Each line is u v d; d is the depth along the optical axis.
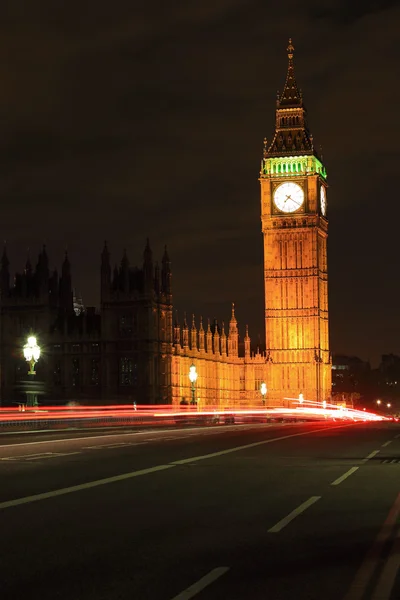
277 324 189.25
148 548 15.91
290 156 190.50
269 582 13.24
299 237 190.12
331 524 18.69
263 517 19.72
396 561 14.75
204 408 170.75
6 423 78.25
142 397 141.88
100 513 20.27
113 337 144.12
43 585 13.03
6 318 149.00
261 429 72.62
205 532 17.66
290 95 195.38
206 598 12.34
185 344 164.00
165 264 151.12
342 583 13.23
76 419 93.19
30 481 27.02
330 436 57.03
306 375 187.00
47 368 147.62
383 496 23.56
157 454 38.88
